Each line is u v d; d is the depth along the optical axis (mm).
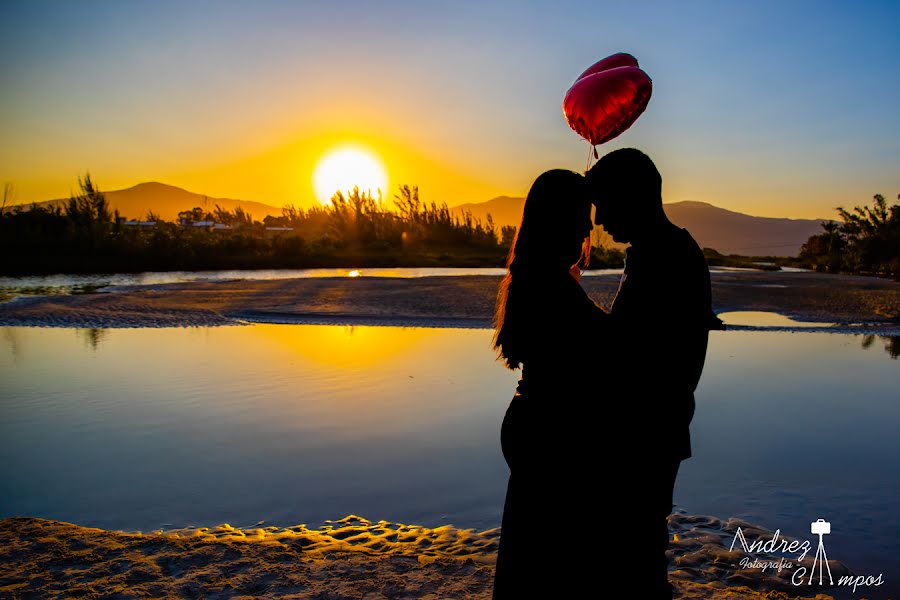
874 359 12875
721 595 3814
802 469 6422
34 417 8289
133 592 3703
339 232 77062
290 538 4629
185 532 4867
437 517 5242
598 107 3449
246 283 31203
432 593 3742
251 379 10523
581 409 2219
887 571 4277
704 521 5066
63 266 47000
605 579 2277
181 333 16078
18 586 3762
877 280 39969
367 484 5969
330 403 8953
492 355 12781
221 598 3662
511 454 2375
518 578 2346
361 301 22609
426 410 8586
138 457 6754
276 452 6906
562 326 2184
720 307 22875
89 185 60719
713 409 8852
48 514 5328
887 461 6641
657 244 2221
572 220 2209
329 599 3664
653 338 2148
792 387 10266
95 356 12719
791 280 38812
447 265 59500
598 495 2262
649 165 2273
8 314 19344
